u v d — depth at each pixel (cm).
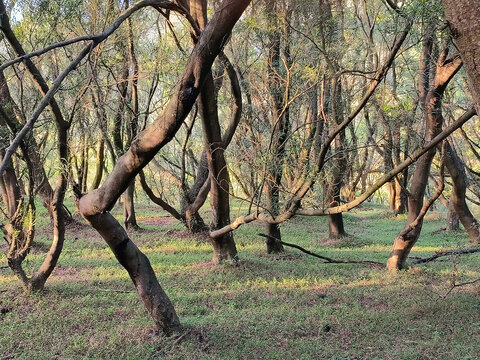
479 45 237
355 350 512
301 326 590
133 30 895
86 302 693
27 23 607
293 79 810
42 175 740
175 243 1310
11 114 689
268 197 952
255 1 863
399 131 1066
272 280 859
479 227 1253
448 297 705
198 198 1202
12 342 537
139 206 2375
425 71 870
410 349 509
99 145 1486
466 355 482
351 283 823
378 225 1881
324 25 786
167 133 440
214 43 418
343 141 1195
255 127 1054
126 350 512
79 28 735
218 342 534
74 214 1791
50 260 720
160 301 555
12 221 701
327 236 1515
